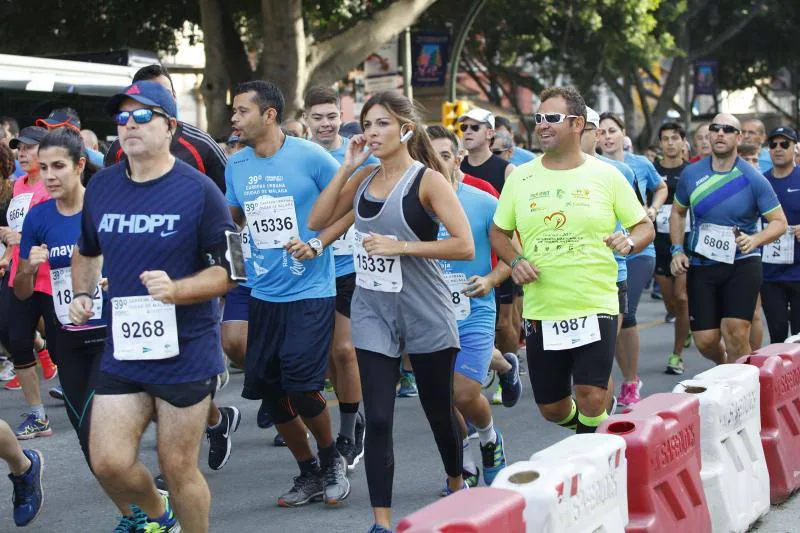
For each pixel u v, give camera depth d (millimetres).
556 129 9523
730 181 13211
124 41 40812
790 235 14656
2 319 14164
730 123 13125
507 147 18734
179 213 7520
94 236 8039
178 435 7570
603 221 9516
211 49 34312
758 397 9883
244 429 14258
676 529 7891
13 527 10164
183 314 7594
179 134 10641
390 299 8781
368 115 8727
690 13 62344
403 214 8711
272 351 10336
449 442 9180
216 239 7570
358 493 11000
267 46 32906
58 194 9945
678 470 8125
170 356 7465
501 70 64250
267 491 11188
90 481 11836
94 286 8312
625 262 14172
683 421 8258
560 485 6422
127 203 7598
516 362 14453
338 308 12852
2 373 17953
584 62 61125
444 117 37469
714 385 9180
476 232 10602
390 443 8688
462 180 11977
